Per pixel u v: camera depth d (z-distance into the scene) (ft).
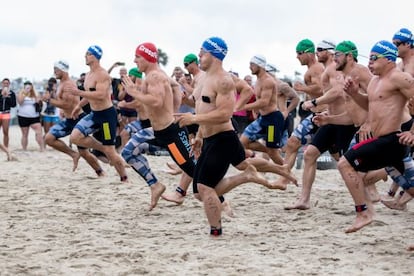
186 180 32.50
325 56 33.60
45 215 30.30
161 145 31.83
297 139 35.42
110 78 40.22
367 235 26.08
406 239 25.45
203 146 25.07
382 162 24.54
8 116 65.05
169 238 25.50
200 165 24.99
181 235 26.09
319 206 33.32
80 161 56.59
